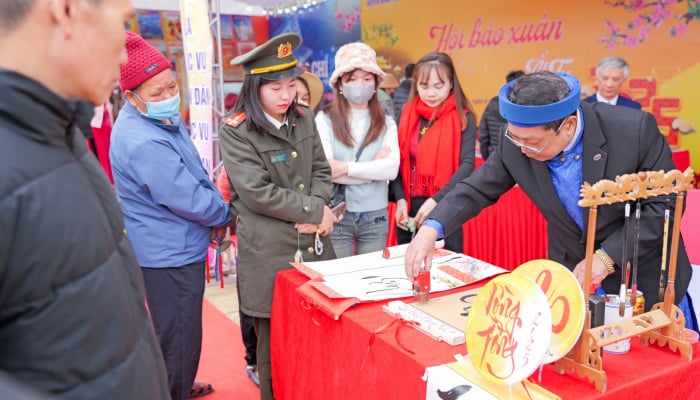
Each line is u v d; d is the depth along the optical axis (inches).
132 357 31.6
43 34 27.2
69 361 28.1
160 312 78.6
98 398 29.5
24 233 26.0
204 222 78.5
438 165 96.0
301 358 68.5
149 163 73.7
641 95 187.0
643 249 51.8
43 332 27.2
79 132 32.8
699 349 46.9
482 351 43.3
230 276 160.1
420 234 60.9
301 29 320.5
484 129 157.4
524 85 50.6
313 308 63.8
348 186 95.7
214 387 97.2
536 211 105.4
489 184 63.1
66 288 27.9
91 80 29.4
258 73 73.5
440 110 96.5
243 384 98.4
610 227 56.6
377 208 97.2
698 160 176.1
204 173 82.9
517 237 108.4
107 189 33.9
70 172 28.9
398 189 101.8
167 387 37.5
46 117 27.3
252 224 77.7
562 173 56.6
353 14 291.9
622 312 45.1
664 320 45.1
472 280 65.2
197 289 80.6
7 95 26.0
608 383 41.5
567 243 61.1
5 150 25.9
